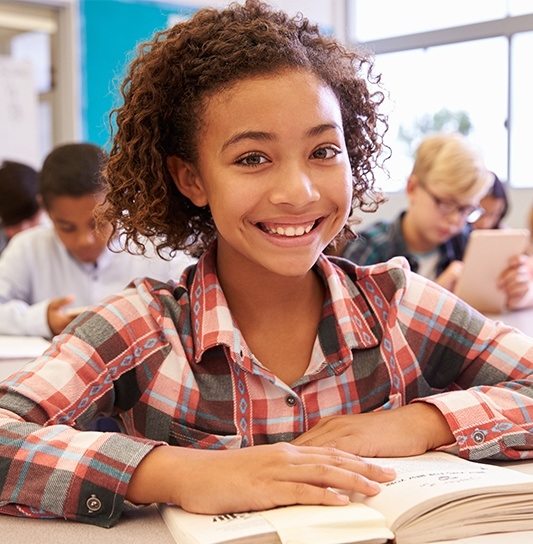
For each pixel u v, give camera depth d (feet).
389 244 9.04
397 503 2.27
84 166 7.41
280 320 3.22
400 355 3.34
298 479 2.40
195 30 3.16
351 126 3.59
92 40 15.97
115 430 4.85
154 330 3.24
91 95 16.07
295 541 2.13
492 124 17.70
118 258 8.21
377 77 3.73
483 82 17.69
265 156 2.88
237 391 3.15
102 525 2.51
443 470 2.58
